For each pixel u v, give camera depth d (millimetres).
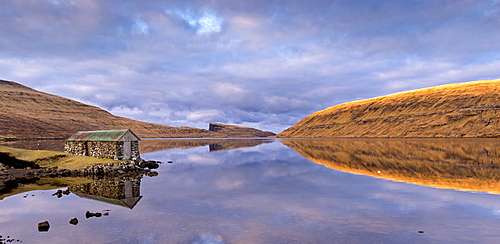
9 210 14750
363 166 32844
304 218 12914
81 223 12414
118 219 12984
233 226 11898
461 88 172000
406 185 20641
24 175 26766
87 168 29484
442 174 25625
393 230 11172
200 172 30422
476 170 27766
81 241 10352
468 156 42094
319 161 40188
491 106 138250
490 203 15125
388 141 101750
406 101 185625
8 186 21828
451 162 34812
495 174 25281
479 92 156375
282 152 61156
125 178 26172
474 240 10062
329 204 15414
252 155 54781
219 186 21547
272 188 20391
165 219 12953
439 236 10469
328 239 10305
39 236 10898
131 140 36312
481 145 67250
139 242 10203
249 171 30703
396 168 30328
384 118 179125
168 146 97500
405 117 167500
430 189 19078
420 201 15758
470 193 17703
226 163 40281
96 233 11141
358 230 11211
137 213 13969
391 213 13492
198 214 13742
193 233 11078
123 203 16156
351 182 22359
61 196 18109
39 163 31250
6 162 31172
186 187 21234
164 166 37188
